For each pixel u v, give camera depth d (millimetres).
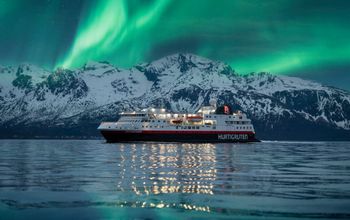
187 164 94500
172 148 181250
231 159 113000
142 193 51188
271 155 137500
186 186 57062
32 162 100375
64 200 46656
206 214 40562
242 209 42531
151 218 39062
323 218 39312
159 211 41625
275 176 70000
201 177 67625
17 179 64188
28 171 76750
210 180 63750
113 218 39062
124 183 59750
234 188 55562
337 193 51875
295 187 56781
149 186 56781
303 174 73312
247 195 50188
